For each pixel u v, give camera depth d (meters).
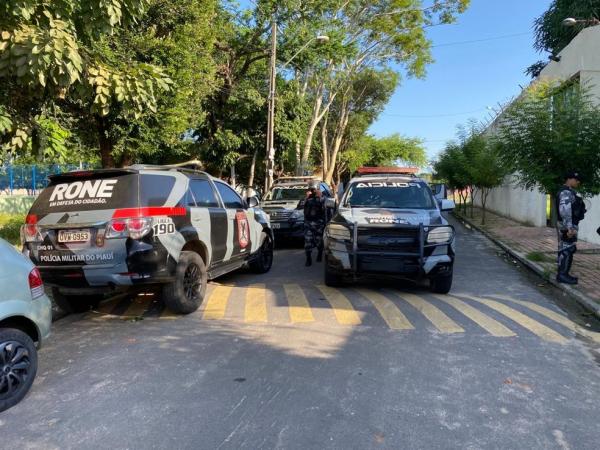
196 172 7.81
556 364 5.04
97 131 13.47
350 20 29.08
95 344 5.73
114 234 6.01
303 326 6.30
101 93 6.09
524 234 16.08
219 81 19.05
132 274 6.07
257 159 26.45
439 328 6.21
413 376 4.69
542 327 6.30
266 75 23.69
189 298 6.87
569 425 3.78
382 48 32.38
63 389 4.46
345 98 38.22
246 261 9.23
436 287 8.04
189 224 6.91
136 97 6.33
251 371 4.82
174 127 13.93
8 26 5.45
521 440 3.55
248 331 6.12
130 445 3.50
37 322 4.43
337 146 39.62
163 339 5.85
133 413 3.97
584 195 10.11
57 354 5.41
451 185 25.25
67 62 5.39
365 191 9.35
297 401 4.16
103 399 4.24
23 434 3.67
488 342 5.70
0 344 4.07
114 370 4.90
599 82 13.23
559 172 9.78
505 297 8.00
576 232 8.48
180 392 4.36
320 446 3.46
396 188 9.35
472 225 19.91
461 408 4.04
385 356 5.22
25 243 6.38
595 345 5.67
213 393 4.33
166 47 12.82
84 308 7.27
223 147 21.73
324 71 26.92
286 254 13.14
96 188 6.30
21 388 4.21
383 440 3.54
